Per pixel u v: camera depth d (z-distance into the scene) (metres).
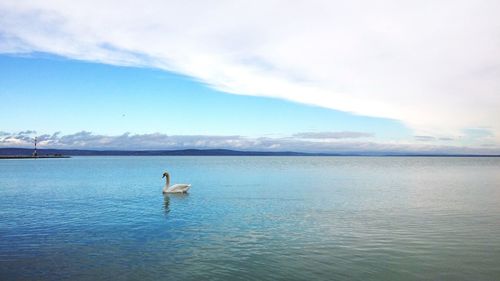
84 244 19.50
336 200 35.56
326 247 18.84
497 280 14.60
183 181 58.31
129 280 14.55
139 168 109.44
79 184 53.66
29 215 27.83
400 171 94.38
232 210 29.70
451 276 15.01
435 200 35.72
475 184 54.12
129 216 27.20
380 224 24.23
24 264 16.36
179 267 15.97
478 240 20.23
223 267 15.97
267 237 20.80
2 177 67.94
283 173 81.88
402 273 15.32
